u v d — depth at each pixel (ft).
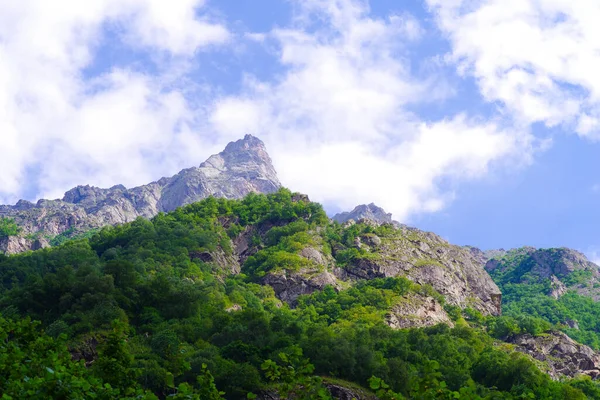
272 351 493.77
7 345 191.31
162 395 414.00
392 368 498.69
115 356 228.22
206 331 546.26
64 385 166.81
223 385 432.25
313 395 184.55
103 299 540.52
